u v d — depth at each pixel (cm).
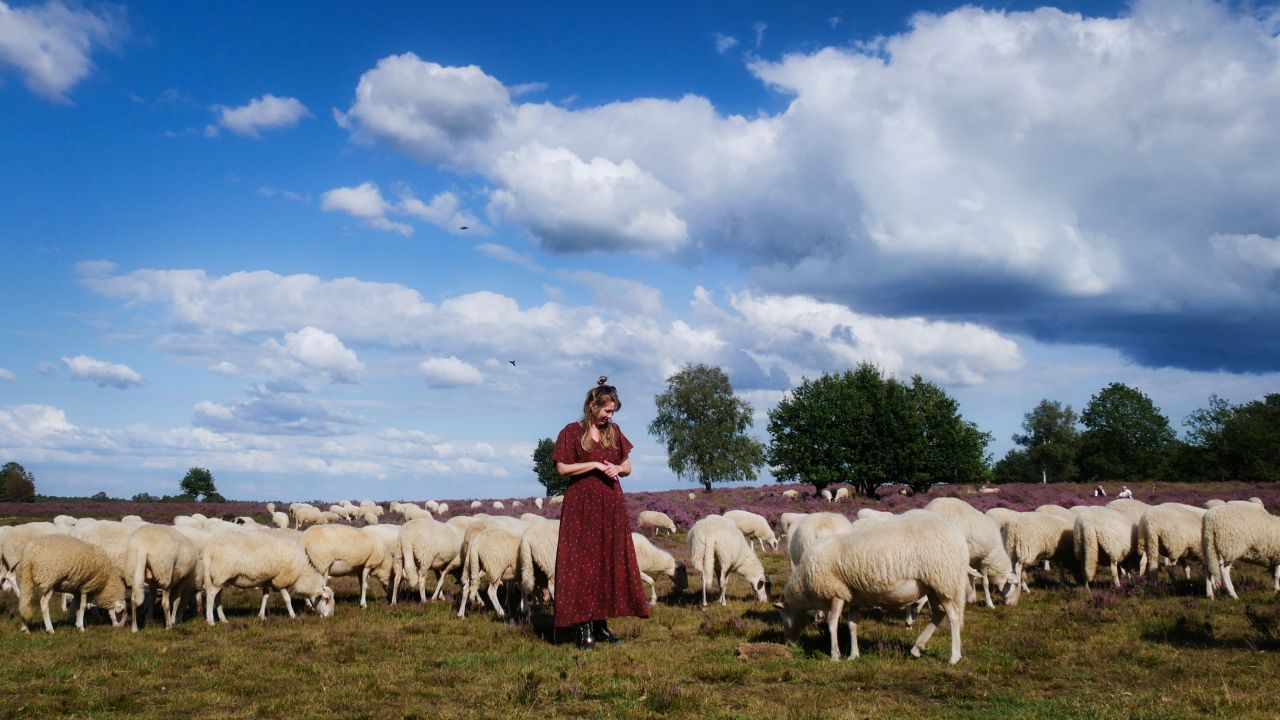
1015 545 1552
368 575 1575
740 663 911
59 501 6353
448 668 905
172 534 1238
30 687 795
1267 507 3759
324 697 770
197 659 952
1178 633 1045
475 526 1673
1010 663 896
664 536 3098
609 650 1006
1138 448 11138
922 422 5488
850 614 959
